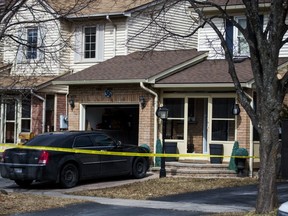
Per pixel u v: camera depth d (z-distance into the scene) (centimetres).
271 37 1205
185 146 2311
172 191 1775
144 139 2333
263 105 1216
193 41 3033
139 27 2772
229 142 2223
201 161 2292
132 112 2630
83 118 2517
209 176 2127
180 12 2952
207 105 2309
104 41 2809
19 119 2802
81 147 1922
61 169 1845
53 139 1892
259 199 1220
